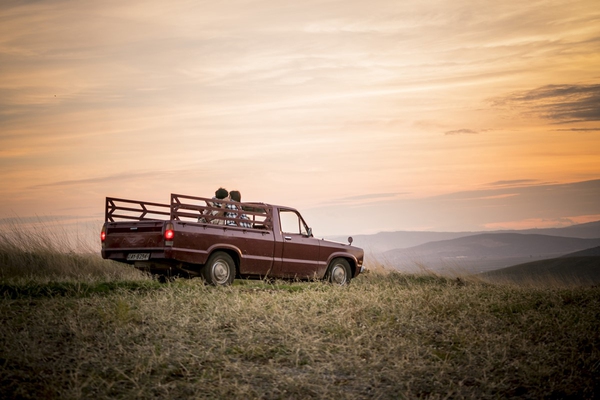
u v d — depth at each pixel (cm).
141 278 1538
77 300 959
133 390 547
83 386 543
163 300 948
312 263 1417
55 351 671
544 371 626
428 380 620
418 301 1048
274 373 612
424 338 800
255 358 691
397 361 659
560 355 711
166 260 1205
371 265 2002
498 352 708
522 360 680
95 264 1620
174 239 1188
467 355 704
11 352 639
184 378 605
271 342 749
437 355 720
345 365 655
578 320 927
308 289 1223
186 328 793
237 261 1295
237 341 742
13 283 1133
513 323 921
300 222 1423
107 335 733
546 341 796
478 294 1203
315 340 731
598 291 1336
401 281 1783
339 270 1485
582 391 590
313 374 614
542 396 577
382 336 796
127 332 760
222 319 856
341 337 786
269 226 1357
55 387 547
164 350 684
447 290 1227
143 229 1216
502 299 1164
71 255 1652
